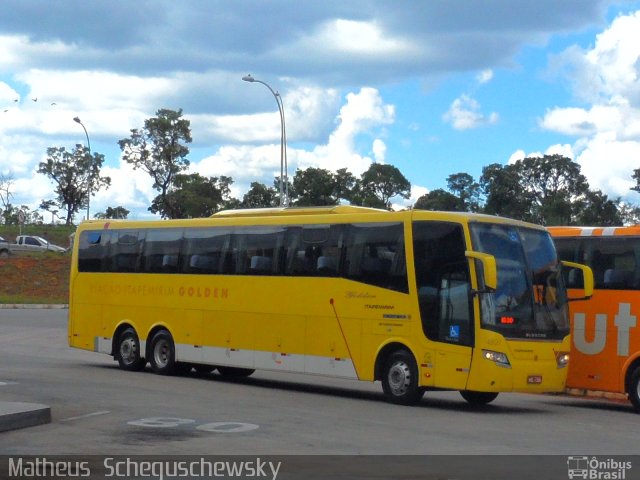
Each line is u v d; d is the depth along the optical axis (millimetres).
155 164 57906
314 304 18859
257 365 19875
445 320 16766
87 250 24016
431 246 17156
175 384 20094
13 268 55562
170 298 21859
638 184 37438
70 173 82312
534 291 17000
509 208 37594
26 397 16641
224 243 20906
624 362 17734
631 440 13898
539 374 16656
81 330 23875
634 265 17812
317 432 13695
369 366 17812
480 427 14773
